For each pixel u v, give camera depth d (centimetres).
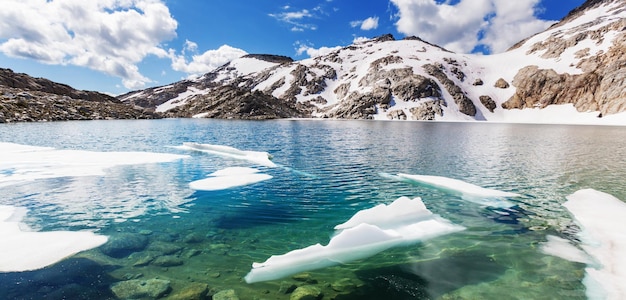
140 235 1155
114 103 12800
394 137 5119
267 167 2523
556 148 3678
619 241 1082
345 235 1092
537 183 1983
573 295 785
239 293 785
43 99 8831
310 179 2102
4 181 1898
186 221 1317
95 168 2319
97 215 1359
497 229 1241
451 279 872
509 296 784
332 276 883
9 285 794
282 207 1522
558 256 1004
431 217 1352
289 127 7681
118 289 788
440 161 2802
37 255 964
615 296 777
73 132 5106
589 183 1964
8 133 4653
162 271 892
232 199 1636
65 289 782
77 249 1016
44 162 2483
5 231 1151
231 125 8306
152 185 1886
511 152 3347
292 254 999
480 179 2109
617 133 6156
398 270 919
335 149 3619
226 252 1033
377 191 1817
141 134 5244
